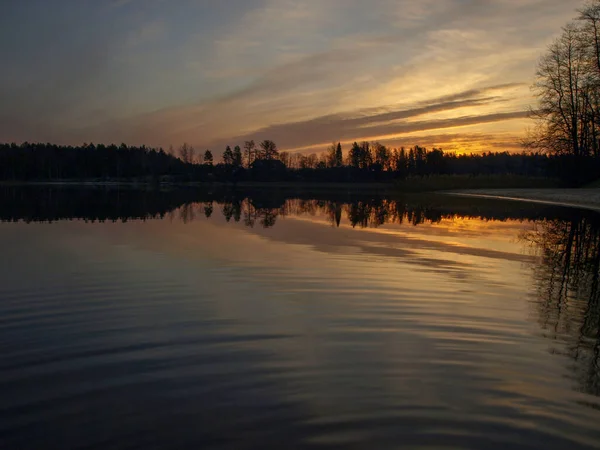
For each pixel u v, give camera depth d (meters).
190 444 3.66
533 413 4.15
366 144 101.75
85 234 15.55
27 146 110.94
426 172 86.06
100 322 6.57
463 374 4.92
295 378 4.80
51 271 9.81
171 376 4.84
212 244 13.54
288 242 13.98
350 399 4.36
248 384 4.66
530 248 12.98
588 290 8.36
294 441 3.69
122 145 116.88
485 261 11.03
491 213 24.28
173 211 25.91
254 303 7.52
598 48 37.41
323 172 102.75
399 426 3.92
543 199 34.25
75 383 4.69
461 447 3.63
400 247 13.08
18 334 6.07
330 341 5.85
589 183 41.88
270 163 107.00
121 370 4.98
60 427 3.91
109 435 3.79
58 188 67.94
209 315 6.89
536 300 7.72
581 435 3.81
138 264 10.56
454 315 6.90
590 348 5.66
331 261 10.95
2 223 18.69
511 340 5.92
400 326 6.43
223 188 76.69
